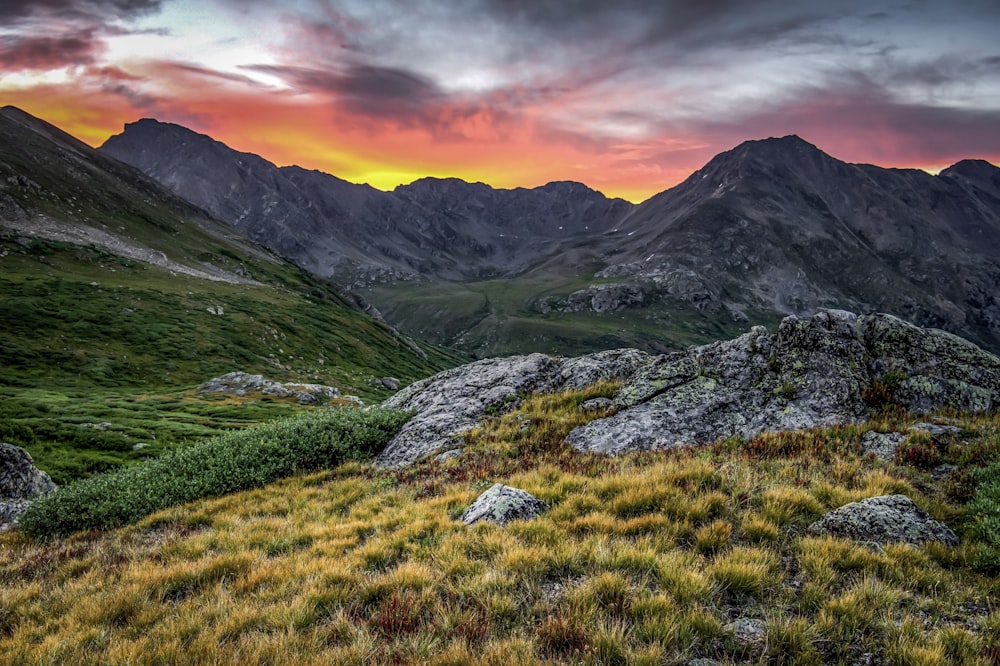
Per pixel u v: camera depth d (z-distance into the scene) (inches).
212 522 512.1
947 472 427.8
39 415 2257.6
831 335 681.6
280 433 753.6
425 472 582.6
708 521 349.7
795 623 224.1
